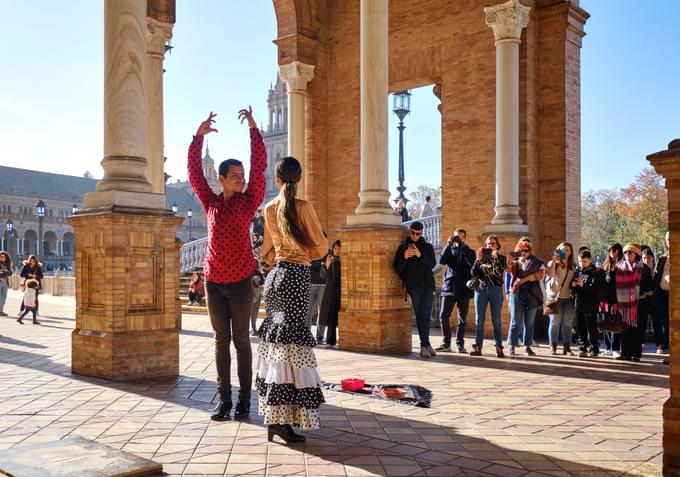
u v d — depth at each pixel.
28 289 15.43
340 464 4.09
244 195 5.43
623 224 55.03
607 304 9.64
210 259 5.32
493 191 14.26
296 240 4.59
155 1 14.02
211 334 12.62
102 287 7.45
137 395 6.32
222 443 4.56
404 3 15.83
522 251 10.01
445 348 10.29
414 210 67.69
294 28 16.59
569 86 13.66
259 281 9.02
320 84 17.20
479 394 6.50
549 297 10.23
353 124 16.88
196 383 7.04
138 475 3.81
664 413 3.87
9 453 4.16
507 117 12.86
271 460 4.16
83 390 6.59
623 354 9.54
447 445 4.55
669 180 3.85
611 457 4.29
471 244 14.56
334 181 17.25
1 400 6.07
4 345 10.66
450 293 10.26
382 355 9.59
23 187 100.38
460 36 14.81
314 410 4.55
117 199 7.41
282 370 4.54
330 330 10.80
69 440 4.49
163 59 14.29
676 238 3.87
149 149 13.98
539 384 7.16
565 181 13.50
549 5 13.66
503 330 12.55
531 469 4.02
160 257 7.72
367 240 10.05
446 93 15.05
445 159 15.05
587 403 6.10
